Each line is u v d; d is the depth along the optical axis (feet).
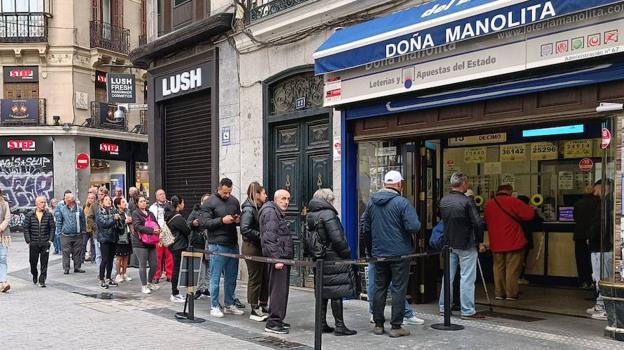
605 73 19.03
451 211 23.31
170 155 45.14
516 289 27.58
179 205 30.04
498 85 22.03
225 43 37.78
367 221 22.12
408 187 27.27
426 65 24.04
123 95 53.88
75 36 82.23
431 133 25.12
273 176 34.45
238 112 36.73
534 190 32.55
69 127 80.07
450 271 23.53
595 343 19.26
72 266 45.24
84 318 25.04
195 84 40.63
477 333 21.15
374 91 26.43
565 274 31.01
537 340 19.89
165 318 25.03
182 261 29.40
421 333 21.40
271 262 20.93
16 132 79.41
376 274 21.45
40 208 35.09
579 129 30.04
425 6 24.95
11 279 38.17
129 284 35.70
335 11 29.37
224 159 37.91
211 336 21.68
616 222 19.13
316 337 18.01
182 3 43.04
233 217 25.07
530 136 31.83
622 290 19.04
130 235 35.60
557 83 20.29
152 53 44.01
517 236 27.48
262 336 21.66
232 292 25.99
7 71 81.25
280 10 32.37
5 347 20.12
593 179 30.58
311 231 21.57
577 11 18.54
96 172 85.87
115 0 88.89
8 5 80.69
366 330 22.13
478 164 34.40
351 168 29.07
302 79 32.37
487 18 21.02
